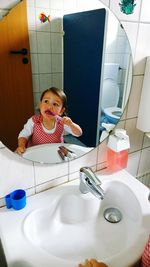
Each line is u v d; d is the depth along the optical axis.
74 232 0.79
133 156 1.08
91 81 0.75
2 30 0.56
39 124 0.70
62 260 0.57
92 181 0.74
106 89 0.80
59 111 0.72
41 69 0.65
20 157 0.72
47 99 0.69
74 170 0.88
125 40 0.77
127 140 0.89
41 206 0.75
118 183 0.89
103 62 0.76
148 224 0.69
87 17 0.67
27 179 0.77
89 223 0.83
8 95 0.62
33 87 0.65
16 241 0.62
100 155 0.93
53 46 0.65
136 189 0.83
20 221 0.69
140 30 0.80
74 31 0.66
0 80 0.60
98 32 0.71
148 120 0.92
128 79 0.85
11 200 0.72
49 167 0.80
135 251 0.60
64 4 0.62
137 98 0.92
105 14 0.70
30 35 0.60
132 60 0.82
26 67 0.62
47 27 0.62
